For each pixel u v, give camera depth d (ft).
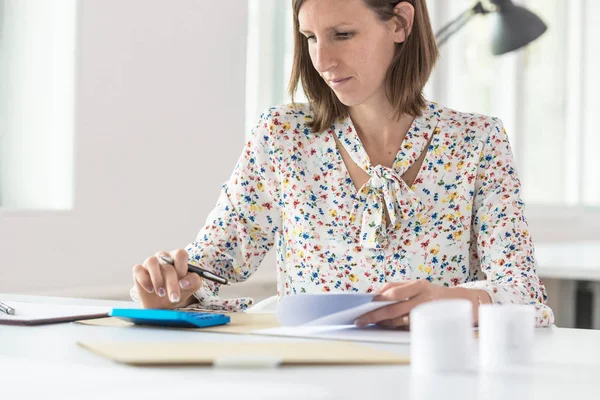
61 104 9.35
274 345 3.79
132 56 9.88
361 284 5.94
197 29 10.77
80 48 9.26
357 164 6.07
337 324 4.49
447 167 5.99
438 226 5.94
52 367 3.36
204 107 10.94
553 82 19.56
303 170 6.16
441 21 16.46
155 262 5.13
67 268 9.23
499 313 3.55
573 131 19.94
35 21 9.47
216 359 3.35
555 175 19.70
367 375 3.21
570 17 19.88
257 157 6.27
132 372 3.25
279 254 6.35
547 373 3.32
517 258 5.56
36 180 9.50
